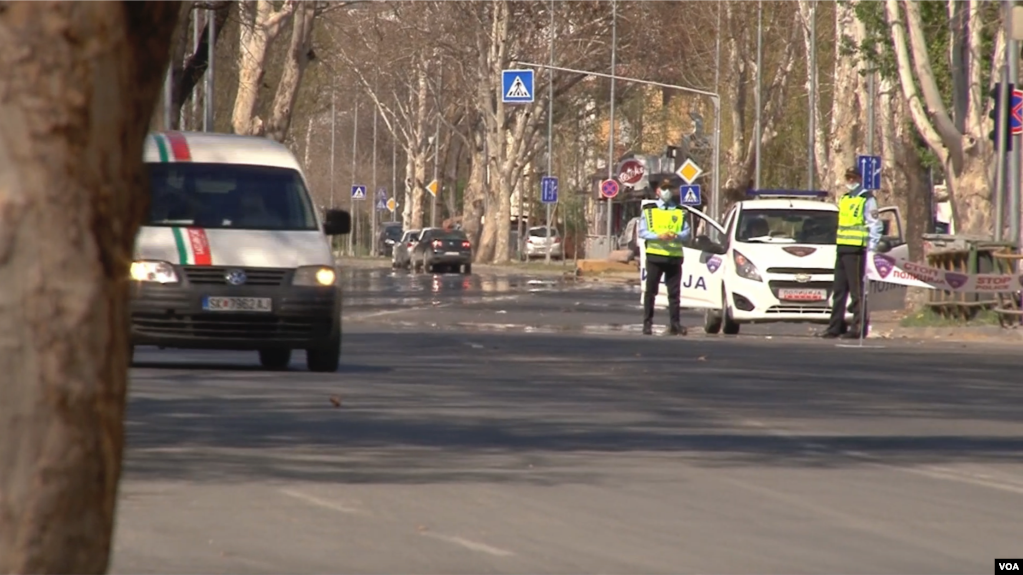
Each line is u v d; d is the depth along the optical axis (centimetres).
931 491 3644
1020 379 6956
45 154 1124
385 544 2867
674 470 3894
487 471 3806
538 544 2892
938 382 6719
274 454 4044
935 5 14225
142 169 1176
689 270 10856
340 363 7156
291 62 16975
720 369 7131
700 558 2792
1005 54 11431
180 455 3994
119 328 1155
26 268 1120
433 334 9525
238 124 16700
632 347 8519
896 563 2786
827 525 3158
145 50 1166
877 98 16475
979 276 10569
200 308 6338
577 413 5159
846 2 14288
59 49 1127
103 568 1142
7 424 1113
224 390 5703
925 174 13862
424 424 4756
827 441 4572
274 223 6781
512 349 8225
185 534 2931
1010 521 3253
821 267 10400
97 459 1135
